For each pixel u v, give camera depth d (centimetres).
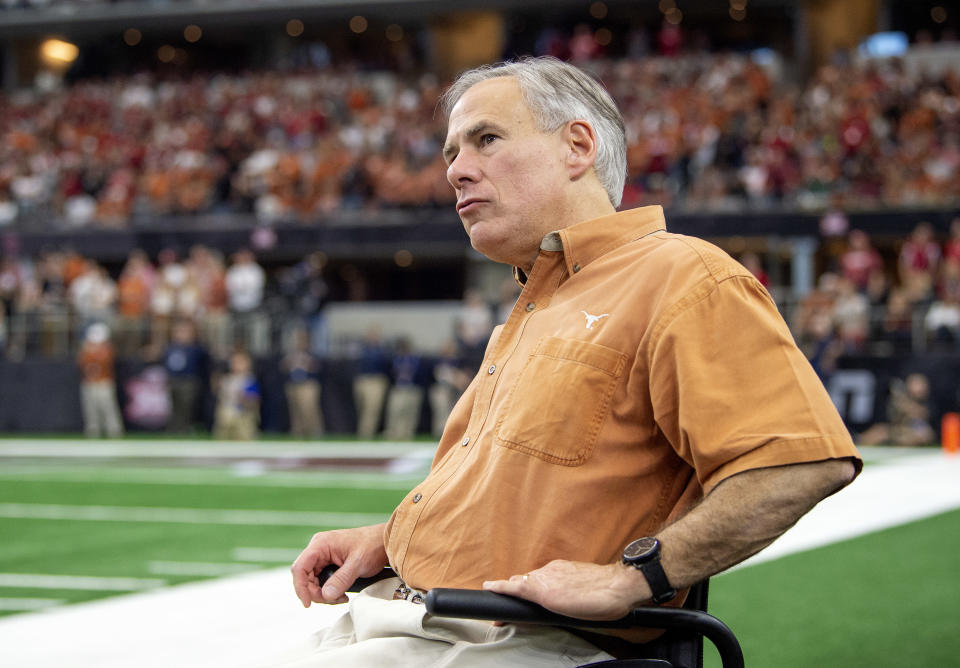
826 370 1694
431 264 2675
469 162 244
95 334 2006
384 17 3134
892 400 1672
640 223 236
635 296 220
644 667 205
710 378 204
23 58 3484
